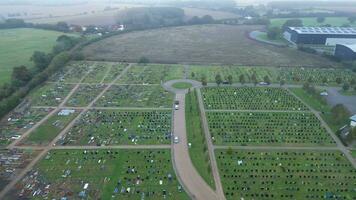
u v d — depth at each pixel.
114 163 139.62
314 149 152.00
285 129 170.38
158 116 184.12
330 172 135.38
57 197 118.88
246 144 156.00
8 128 168.75
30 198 118.25
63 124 174.12
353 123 167.50
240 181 129.12
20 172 132.75
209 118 181.75
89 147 151.88
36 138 159.12
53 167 136.25
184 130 168.62
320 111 192.00
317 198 120.69
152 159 142.62
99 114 185.88
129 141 157.50
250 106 198.12
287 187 126.25
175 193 121.81
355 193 123.75
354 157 145.62
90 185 125.50
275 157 145.38
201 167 137.50
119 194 120.88
